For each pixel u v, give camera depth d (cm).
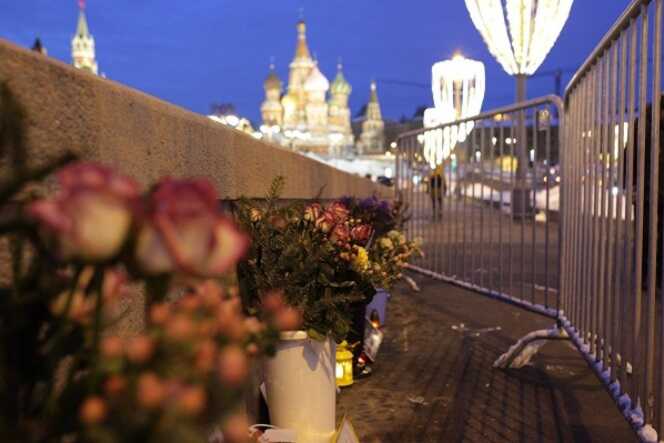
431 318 668
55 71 166
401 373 467
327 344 319
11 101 124
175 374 103
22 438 104
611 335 332
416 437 348
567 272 463
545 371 473
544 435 353
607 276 347
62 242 102
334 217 347
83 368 120
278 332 133
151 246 98
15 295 118
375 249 409
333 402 327
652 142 257
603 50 364
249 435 238
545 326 630
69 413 108
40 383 124
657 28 251
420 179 926
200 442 98
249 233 312
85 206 95
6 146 128
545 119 543
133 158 215
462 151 758
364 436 349
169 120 249
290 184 499
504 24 1400
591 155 393
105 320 124
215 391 105
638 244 288
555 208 1526
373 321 567
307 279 310
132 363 103
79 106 178
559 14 1372
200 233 98
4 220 122
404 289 849
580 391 428
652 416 272
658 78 252
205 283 119
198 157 282
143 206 99
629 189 305
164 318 108
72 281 111
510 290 636
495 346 552
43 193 158
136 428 95
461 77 1151
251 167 376
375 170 8575
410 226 948
